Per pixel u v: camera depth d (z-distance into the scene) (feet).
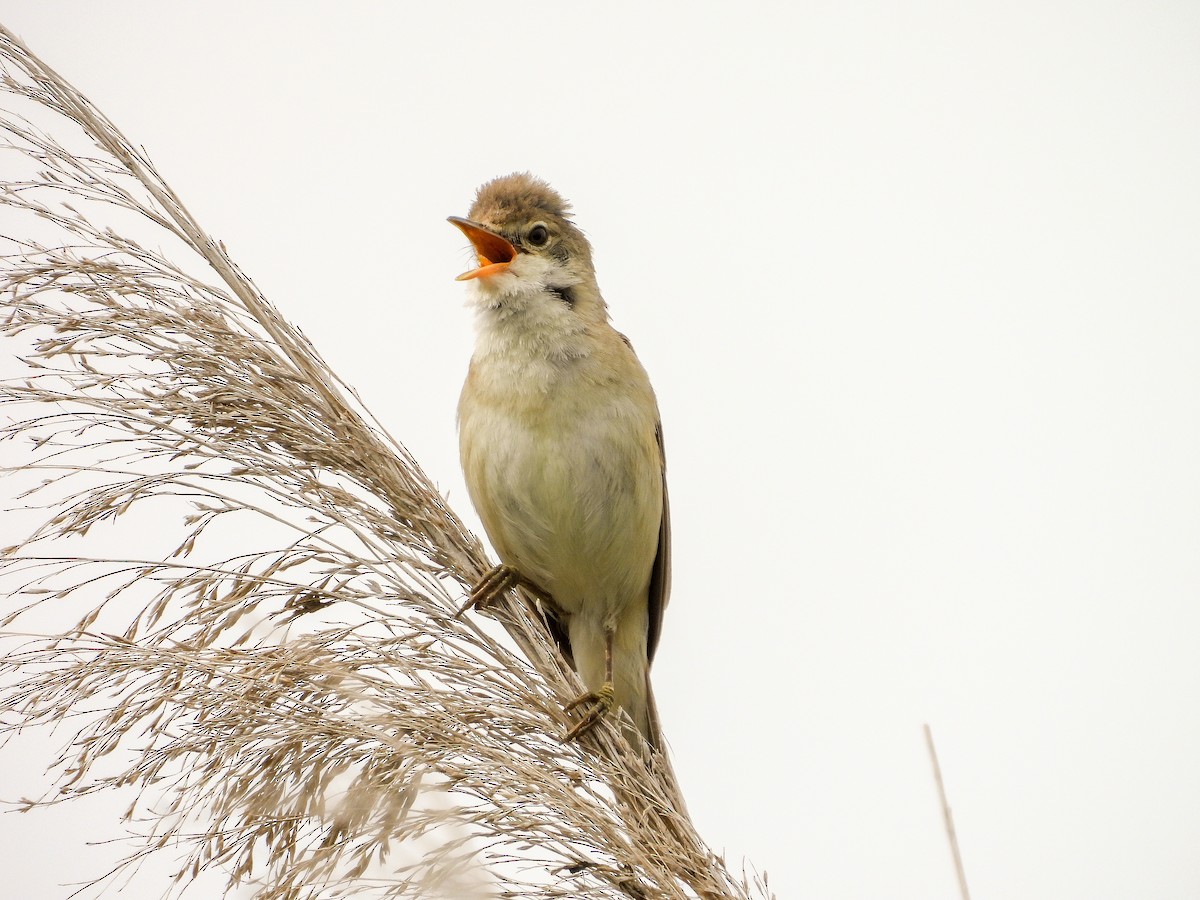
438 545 22.08
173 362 20.94
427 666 19.57
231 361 21.29
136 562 19.61
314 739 17.62
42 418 19.95
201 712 17.62
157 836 17.10
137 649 17.95
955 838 16.66
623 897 17.70
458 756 18.29
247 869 17.24
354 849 16.67
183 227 22.07
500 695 19.74
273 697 17.85
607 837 18.07
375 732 17.78
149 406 20.47
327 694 18.12
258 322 21.99
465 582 22.04
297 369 21.89
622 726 21.33
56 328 20.25
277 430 21.26
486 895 16.65
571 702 20.67
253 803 17.08
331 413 21.70
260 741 17.51
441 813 17.04
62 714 17.43
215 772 17.35
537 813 17.99
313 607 20.22
